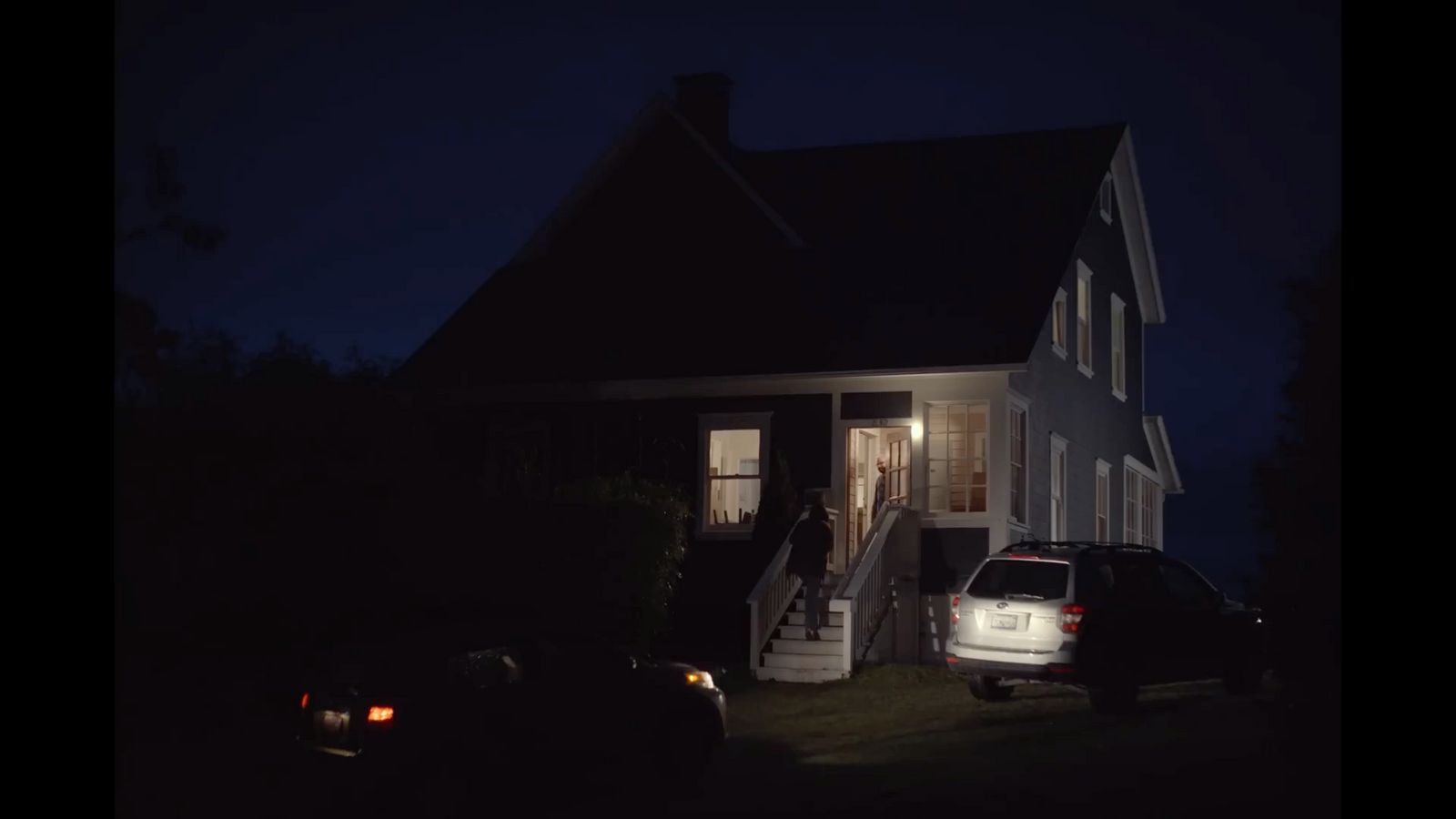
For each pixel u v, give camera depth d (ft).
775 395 84.94
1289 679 31.68
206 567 50.93
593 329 92.94
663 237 95.50
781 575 76.54
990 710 58.08
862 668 72.23
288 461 52.90
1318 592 29.94
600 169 97.66
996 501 78.89
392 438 56.13
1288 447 30.32
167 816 40.70
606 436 88.58
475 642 41.39
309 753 39.45
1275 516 30.45
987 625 56.95
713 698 44.91
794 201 98.27
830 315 86.99
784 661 72.43
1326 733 31.94
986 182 96.32
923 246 91.20
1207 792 38.14
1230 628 59.93
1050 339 89.15
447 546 55.83
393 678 39.42
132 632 49.65
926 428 81.66
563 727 41.32
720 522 86.58
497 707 40.11
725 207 94.43
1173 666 57.11
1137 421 111.14
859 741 52.75
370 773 38.01
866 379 82.79
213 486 51.62
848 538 82.23
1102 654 54.75
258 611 51.47
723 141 101.60
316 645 51.83
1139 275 111.65
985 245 90.07
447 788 38.91
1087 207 91.97
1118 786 39.96
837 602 71.31
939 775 43.55
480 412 91.81
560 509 60.85
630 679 43.37
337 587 52.75
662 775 43.57
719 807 40.81
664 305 92.79
